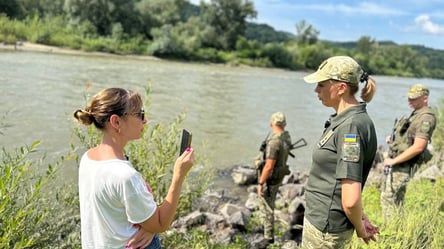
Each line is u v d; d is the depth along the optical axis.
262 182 5.85
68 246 3.75
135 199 2.00
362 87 3.00
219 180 9.36
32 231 3.39
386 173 5.24
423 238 3.93
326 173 2.98
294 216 6.82
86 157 2.17
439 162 9.00
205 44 65.56
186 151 2.21
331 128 2.95
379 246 3.59
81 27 49.94
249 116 17.36
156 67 35.91
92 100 2.13
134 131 2.15
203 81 29.00
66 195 4.23
